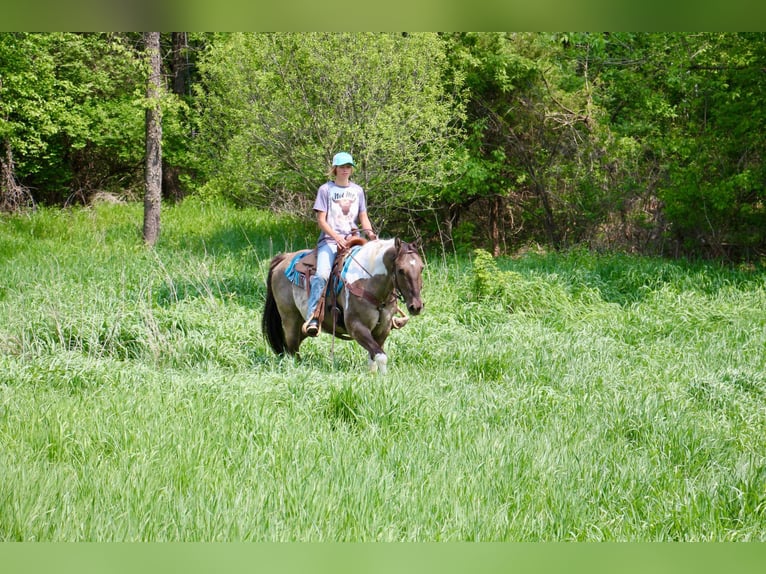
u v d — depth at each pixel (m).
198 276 14.04
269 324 10.65
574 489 6.08
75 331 10.62
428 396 7.93
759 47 17.00
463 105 17.69
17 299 12.76
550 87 19.41
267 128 16.19
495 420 7.67
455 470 6.20
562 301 13.65
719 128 18.11
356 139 15.63
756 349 11.09
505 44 18.19
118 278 15.20
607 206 19.62
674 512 5.68
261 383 8.41
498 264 17.44
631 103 19.78
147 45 19.48
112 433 6.79
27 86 20.89
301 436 6.85
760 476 6.38
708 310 13.31
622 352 10.71
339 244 9.62
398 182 16.80
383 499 5.61
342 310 9.61
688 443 7.11
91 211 24.14
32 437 6.73
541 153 19.98
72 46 24.17
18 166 24.55
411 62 16.14
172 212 24.61
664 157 19.12
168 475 5.91
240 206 25.69
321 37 15.95
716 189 17.19
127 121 25.66
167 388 8.38
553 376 9.37
